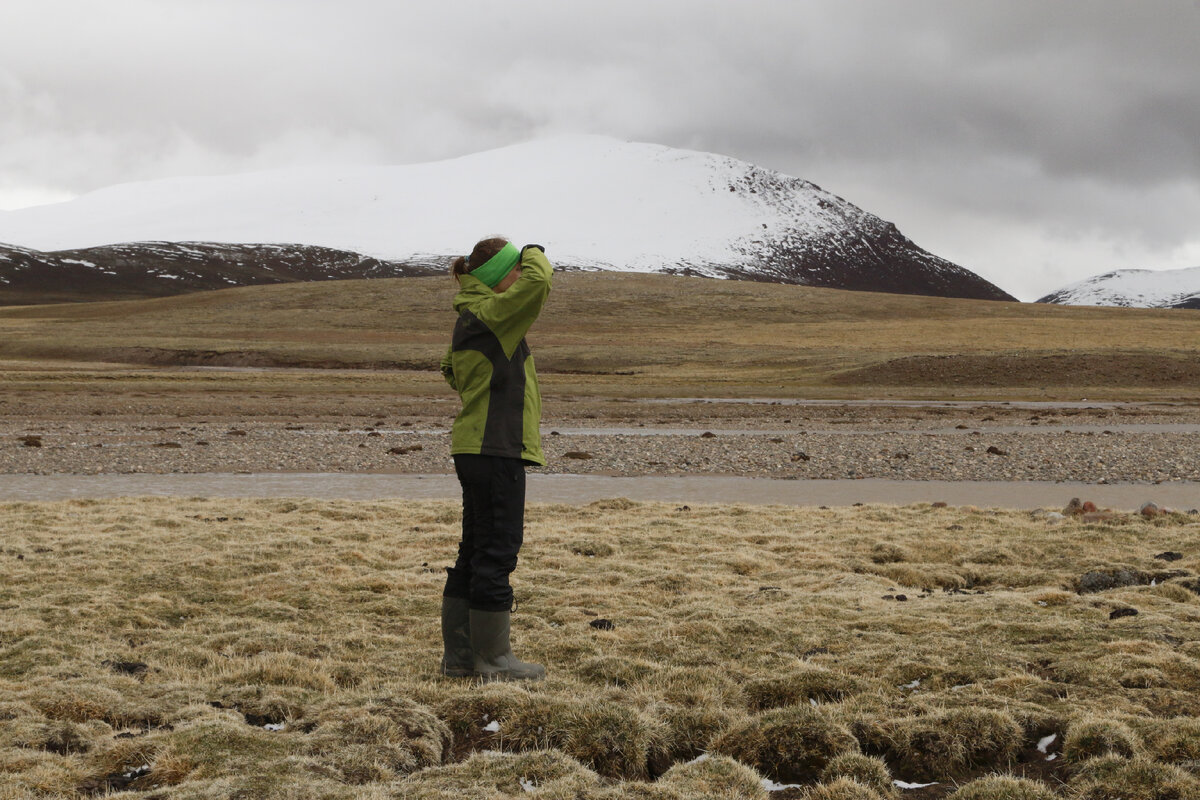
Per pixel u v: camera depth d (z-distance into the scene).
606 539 11.26
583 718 5.16
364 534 11.57
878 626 7.27
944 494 18.09
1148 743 4.90
